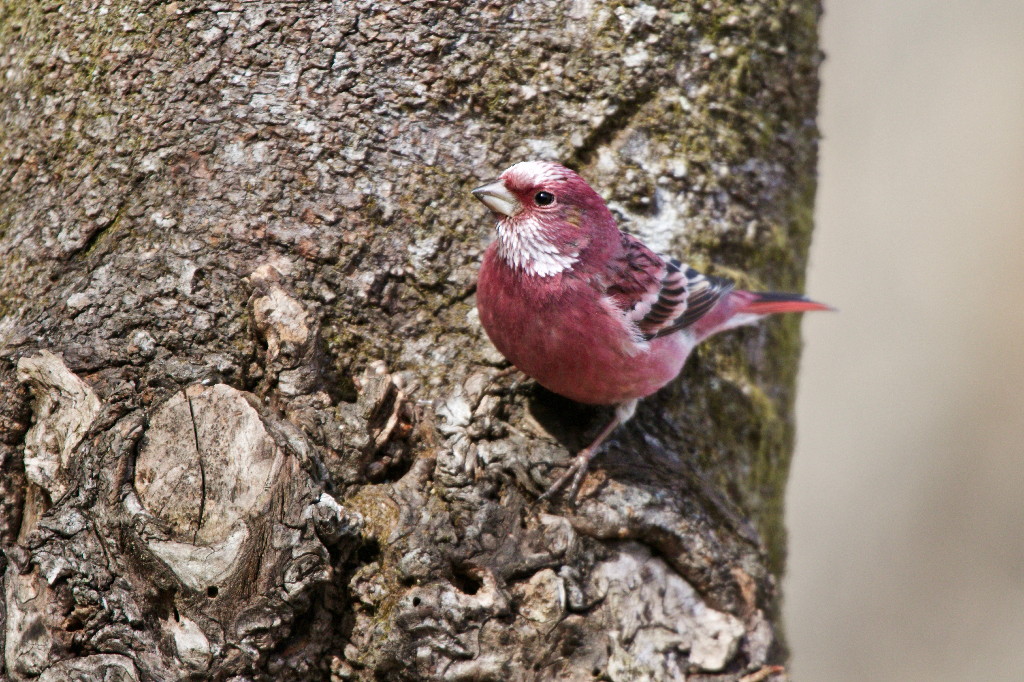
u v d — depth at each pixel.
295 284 6.84
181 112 7.08
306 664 5.95
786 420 8.90
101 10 7.38
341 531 5.93
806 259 9.29
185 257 6.71
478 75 7.57
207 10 7.27
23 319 6.64
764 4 8.50
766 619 7.04
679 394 7.83
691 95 8.10
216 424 5.95
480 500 6.46
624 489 6.87
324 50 7.30
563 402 7.45
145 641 5.71
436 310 7.25
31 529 6.13
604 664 6.30
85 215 6.88
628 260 7.17
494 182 6.93
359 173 7.19
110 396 6.12
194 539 5.71
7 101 7.52
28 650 5.73
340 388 6.82
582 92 7.80
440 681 5.99
